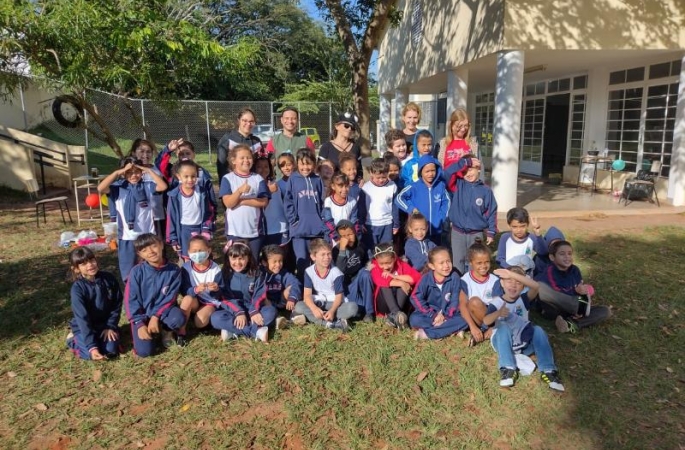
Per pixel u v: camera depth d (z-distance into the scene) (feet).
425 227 15.05
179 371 11.73
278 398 10.70
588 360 12.19
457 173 15.49
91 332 12.20
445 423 9.86
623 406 10.39
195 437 9.50
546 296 14.02
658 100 32.35
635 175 33.71
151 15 22.36
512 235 15.57
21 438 9.54
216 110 67.67
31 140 39.58
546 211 29.09
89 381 11.48
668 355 12.42
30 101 56.03
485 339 13.03
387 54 56.49
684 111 29.04
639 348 12.75
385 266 14.21
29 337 13.66
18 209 32.76
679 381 11.32
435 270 13.41
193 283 13.62
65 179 40.57
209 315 13.38
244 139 16.55
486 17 29.53
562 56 31.12
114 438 9.53
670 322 14.23
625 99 35.27
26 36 21.36
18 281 17.98
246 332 13.28
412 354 12.44
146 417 10.14
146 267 12.55
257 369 11.76
